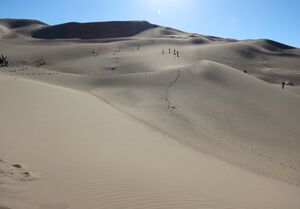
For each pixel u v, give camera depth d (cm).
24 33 15800
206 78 3834
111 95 3250
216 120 2744
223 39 15012
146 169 1145
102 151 1291
